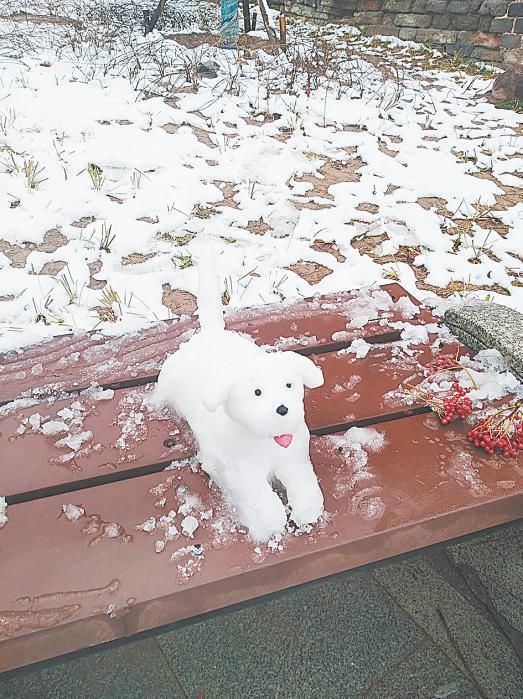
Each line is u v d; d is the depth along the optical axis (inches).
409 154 166.9
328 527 45.5
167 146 158.6
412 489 49.0
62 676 60.5
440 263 116.6
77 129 164.4
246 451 45.3
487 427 54.3
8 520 45.3
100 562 42.5
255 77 221.0
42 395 57.7
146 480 48.7
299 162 157.6
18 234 116.6
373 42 282.4
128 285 102.7
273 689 59.6
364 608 67.0
